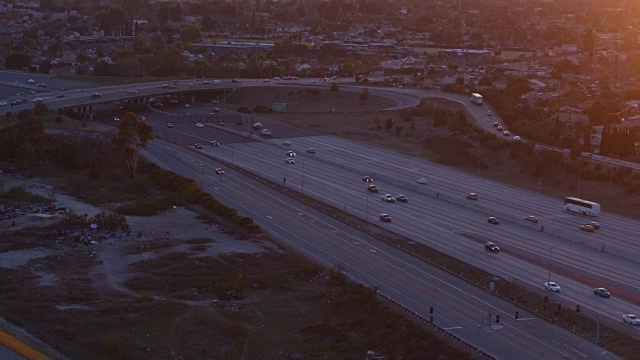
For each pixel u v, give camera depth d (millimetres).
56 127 95125
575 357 40594
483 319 45094
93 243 54250
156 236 56844
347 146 99250
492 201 74625
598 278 53500
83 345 38594
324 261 54031
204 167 81750
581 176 80562
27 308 42094
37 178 73938
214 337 40344
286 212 66000
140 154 85875
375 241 59250
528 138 100812
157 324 41469
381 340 41000
